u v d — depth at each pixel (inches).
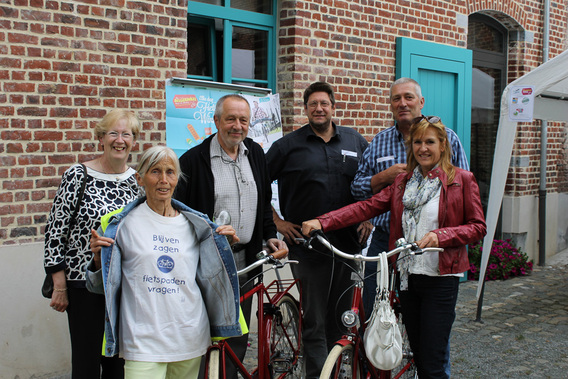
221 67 219.5
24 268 164.2
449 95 290.8
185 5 192.4
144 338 105.7
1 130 158.6
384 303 124.8
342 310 168.1
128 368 106.1
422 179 136.1
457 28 291.6
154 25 185.6
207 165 143.1
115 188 127.7
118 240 108.0
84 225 123.3
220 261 111.2
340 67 241.6
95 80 174.1
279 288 156.3
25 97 161.9
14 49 159.8
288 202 169.5
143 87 184.1
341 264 166.1
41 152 165.3
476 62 322.0
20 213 162.9
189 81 193.3
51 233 123.0
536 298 272.4
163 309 107.1
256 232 149.9
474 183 133.9
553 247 361.7
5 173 159.8
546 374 184.2
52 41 165.8
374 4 252.7
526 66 339.0
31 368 167.9
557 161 358.6
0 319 161.5
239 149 148.7
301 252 165.8
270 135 215.8
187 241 111.3
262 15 226.4
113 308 105.3
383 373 143.4
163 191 108.0
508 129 226.8
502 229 341.4
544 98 261.4
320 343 164.9
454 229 128.2
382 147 167.8
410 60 265.1
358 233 171.9
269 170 169.8
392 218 139.7
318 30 233.0
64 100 168.7
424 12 274.4
